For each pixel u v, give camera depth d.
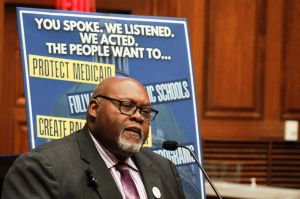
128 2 7.71
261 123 7.90
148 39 4.78
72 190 3.41
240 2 7.80
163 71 4.79
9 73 7.43
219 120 7.80
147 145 4.66
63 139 3.67
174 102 4.79
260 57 7.88
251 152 7.87
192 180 4.76
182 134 4.78
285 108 7.96
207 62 7.75
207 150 7.76
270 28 7.88
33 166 3.40
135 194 3.65
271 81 7.91
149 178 3.80
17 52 7.46
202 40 7.73
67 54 4.47
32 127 4.28
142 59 4.74
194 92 4.88
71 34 4.51
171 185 3.96
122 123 3.50
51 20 4.47
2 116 7.40
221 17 7.77
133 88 3.58
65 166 3.47
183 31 4.91
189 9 7.71
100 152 3.64
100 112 3.56
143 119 3.56
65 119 4.39
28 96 4.30
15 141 7.47
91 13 4.62
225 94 7.80
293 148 7.96
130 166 3.75
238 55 7.81
